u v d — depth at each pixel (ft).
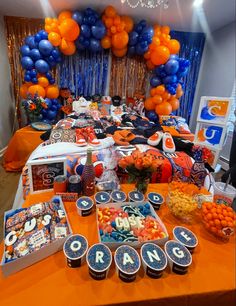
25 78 10.28
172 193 3.38
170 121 10.85
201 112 6.56
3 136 11.23
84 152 4.99
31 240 2.44
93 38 10.33
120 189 3.93
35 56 9.91
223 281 2.27
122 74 12.45
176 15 10.16
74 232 2.78
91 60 11.86
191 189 3.67
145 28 10.37
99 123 8.18
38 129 9.00
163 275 2.28
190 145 5.89
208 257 2.56
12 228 2.64
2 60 10.81
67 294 2.03
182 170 4.84
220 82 11.90
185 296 2.10
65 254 2.28
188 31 12.62
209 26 11.62
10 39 11.19
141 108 11.94
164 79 11.43
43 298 1.98
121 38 10.15
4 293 2.01
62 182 3.41
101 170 4.44
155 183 4.46
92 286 2.11
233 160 6.56
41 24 11.14
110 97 12.28
